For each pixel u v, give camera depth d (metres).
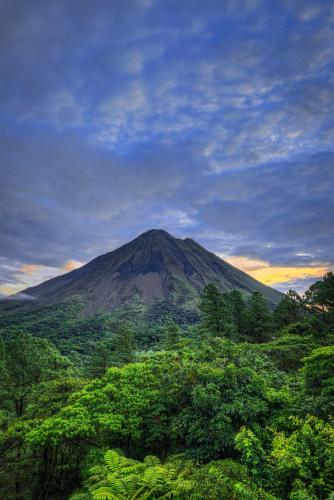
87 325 195.62
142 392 19.05
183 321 197.62
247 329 58.69
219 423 14.23
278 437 8.94
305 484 7.34
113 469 11.30
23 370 38.59
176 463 12.53
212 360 20.81
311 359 19.38
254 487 7.58
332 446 7.75
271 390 16.81
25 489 19.78
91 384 20.42
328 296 56.19
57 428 16.00
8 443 18.94
